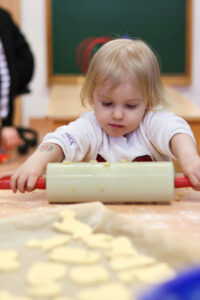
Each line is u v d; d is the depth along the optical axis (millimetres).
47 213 667
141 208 755
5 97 2180
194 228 638
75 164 789
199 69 3402
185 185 786
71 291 457
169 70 3400
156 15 3344
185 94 3439
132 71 903
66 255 531
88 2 3318
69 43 3365
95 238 589
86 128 1000
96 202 701
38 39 3361
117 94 901
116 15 3340
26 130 2219
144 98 934
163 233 573
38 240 597
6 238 607
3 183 835
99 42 1335
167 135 921
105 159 1012
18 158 2098
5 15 2225
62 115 1545
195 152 849
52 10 3324
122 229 609
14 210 746
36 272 488
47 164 805
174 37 3371
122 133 971
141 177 764
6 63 2174
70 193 769
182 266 507
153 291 332
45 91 3416
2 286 469
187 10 3334
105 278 474
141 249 562
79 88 2770
